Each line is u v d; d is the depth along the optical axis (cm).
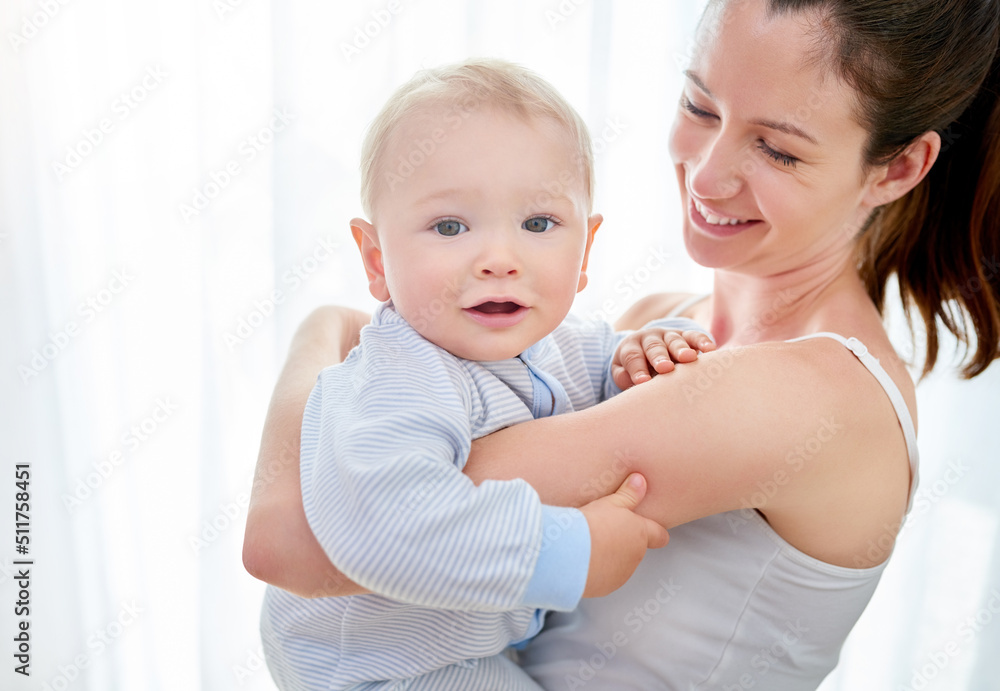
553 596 61
